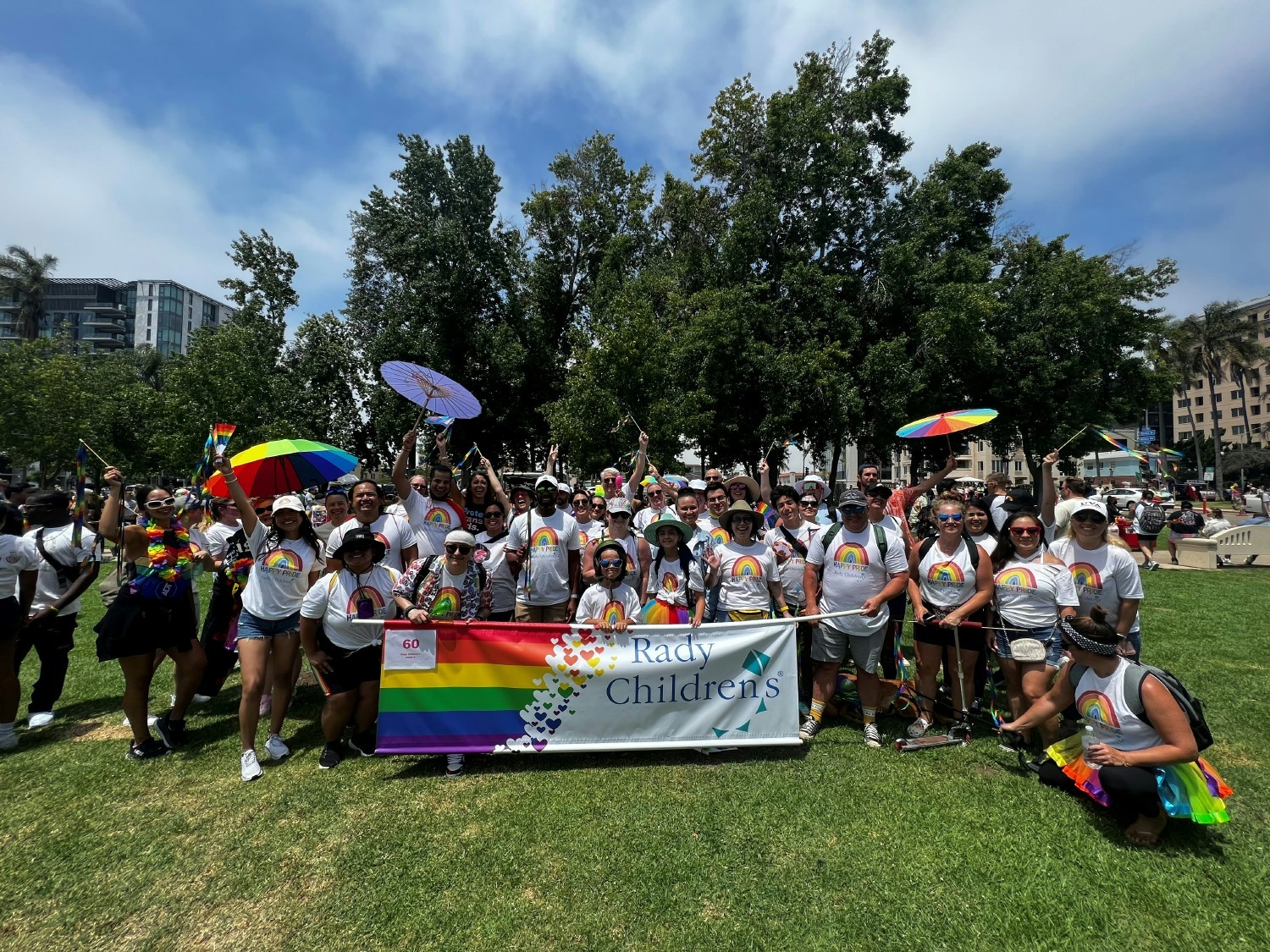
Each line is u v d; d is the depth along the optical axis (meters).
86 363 39.00
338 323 28.25
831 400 19.47
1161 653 6.77
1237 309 56.88
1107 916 2.79
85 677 6.41
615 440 18.03
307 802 3.82
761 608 5.11
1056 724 4.46
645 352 18.11
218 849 3.33
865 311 21.67
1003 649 4.67
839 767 4.29
